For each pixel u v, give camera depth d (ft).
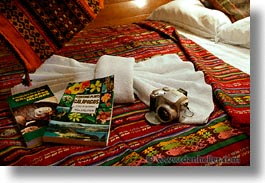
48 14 3.59
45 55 3.58
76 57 5.10
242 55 5.04
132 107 3.70
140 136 3.17
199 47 5.32
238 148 2.96
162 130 3.24
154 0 9.89
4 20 3.37
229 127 3.23
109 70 3.94
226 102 3.53
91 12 3.83
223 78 4.26
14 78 4.40
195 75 4.16
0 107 3.72
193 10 6.23
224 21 5.74
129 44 5.59
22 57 3.41
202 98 3.70
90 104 3.47
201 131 3.18
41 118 3.34
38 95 3.72
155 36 5.99
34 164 2.79
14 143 3.07
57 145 3.04
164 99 3.34
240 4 5.86
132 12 9.46
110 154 2.89
